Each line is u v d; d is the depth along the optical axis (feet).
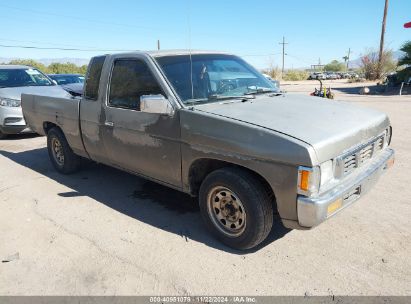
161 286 10.18
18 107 28.40
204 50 15.55
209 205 12.19
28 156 24.26
